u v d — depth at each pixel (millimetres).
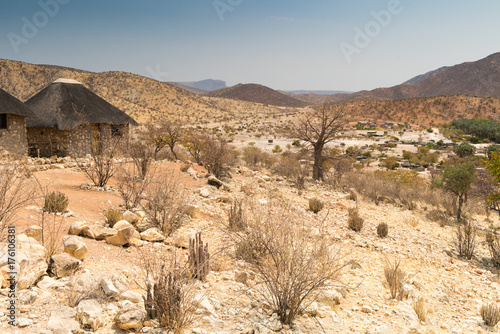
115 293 4582
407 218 18125
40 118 20953
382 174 40562
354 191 23359
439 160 117500
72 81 23750
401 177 37531
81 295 4309
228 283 5953
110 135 24891
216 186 15438
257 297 5602
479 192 20219
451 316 6852
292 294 5184
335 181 25875
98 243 6430
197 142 23234
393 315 6023
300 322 5109
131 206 9227
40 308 3949
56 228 6555
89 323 3842
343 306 6109
